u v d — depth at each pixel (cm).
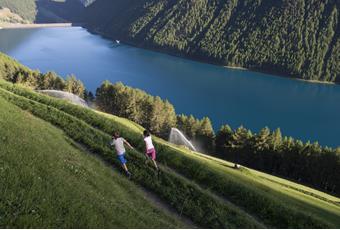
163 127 13862
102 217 1773
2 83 5116
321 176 11144
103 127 3934
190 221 2369
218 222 2402
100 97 14788
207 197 2652
